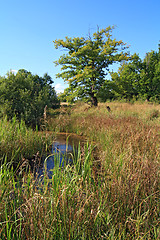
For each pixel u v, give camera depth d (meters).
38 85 13.82
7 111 11.27
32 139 6.22
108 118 11.03
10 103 11.54
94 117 11.95
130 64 34.28
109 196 2.70
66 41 21.52
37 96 13.13
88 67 19.95
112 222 2.34
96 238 2.19
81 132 9.50
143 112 14.06
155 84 32.00
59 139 8.29
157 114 12.96
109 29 21.22
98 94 20.27
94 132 8.69
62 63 21.64
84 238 2.12
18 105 11.73
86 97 21.58
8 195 2.46
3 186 2.47
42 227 2.02
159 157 3.84
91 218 2.25
